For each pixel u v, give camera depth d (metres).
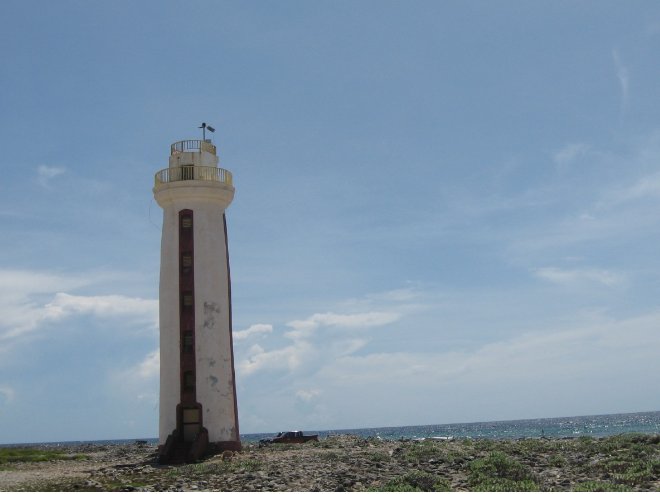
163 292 57.75
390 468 41.72
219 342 56.81
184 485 37.03
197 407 55.31
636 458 40.81
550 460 43.19
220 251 58.50
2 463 59.28
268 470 42.06
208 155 60.25
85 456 68.50
